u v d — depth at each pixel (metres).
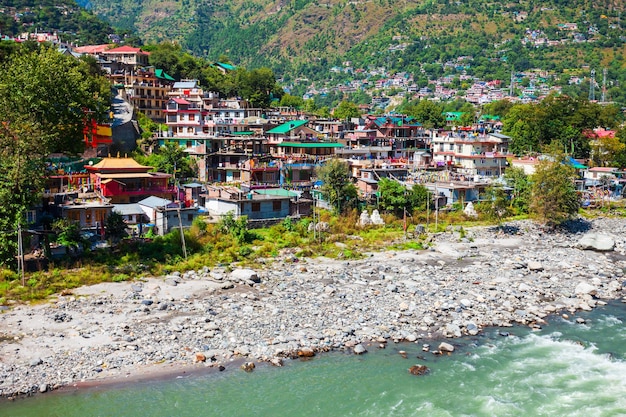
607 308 62.81
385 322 55.66
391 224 97.62
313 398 43.09
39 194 70.81
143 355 47.62
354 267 73.38
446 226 99.44
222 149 126.50
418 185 108.38
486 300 62.47
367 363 48.25
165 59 190.00
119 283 64.12
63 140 92.44
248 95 197.12
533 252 85.31
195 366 46.62
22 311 54.94
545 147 135.50
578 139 170.62
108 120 119.44
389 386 44.91
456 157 146.38
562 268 76.88
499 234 96.94
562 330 56.12
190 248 76.19
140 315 55.03
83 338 49.84
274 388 44.22
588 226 108.25
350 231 91.44
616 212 123.00
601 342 53.38
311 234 87.75
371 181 112.81
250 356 48.44
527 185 116.62
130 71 163.38
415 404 42.72
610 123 199.75
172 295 60.72
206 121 142.62
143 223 84.25
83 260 69.44
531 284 69.06
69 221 75.62
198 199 98.19
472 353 50.69
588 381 46.47
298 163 120.69
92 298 59.06
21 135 70.19
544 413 42.00
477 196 117.38
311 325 54.19
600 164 164.38
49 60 90.06
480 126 173.25
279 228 88.88
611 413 42.12
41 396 42.06
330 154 133.12
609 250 88.19
